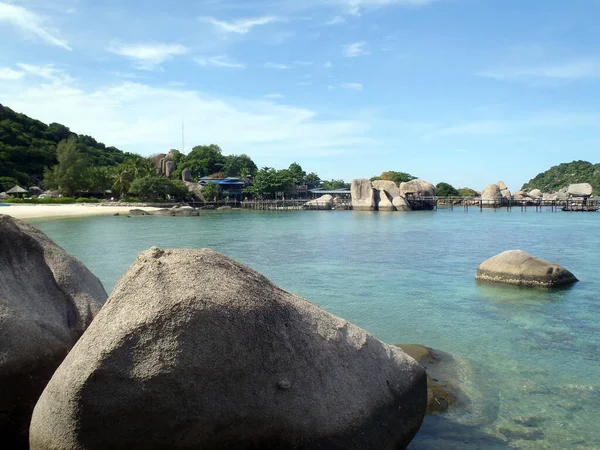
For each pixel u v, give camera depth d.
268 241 29.80
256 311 4.18
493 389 7.20
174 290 3.97
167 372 3.71
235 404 3.95
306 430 4.20
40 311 5.11
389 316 11.45
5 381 4.51
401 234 35.44
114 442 3.72
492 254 23.20
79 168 86.44
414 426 5.17
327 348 4.57
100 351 3.70
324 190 116.44
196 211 65.31
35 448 3.83
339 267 19.11
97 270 17.64
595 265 18.98
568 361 8.42
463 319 11.16
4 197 75.25
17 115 114.19
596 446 5.67
